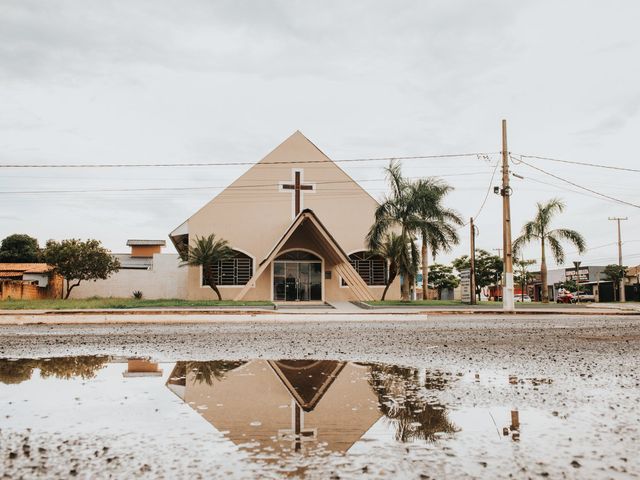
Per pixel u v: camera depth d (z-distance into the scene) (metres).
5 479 3.22
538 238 37.50
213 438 4.14
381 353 10.01
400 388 6.38
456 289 65.88
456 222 32.84
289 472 3.34
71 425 4.56
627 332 14.84
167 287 44.97
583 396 5.83
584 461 3.57
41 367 8.29
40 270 47.47
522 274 62.06
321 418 4.82
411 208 32.12
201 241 32.44
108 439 4.11
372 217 36.28
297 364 8.59
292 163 35.97
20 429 4.44
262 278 34.88
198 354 9.96
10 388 6.40
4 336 14.11
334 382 6.81
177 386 6.52
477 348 10.77
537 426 4.52
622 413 5.00
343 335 14.07
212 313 24.86
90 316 21.45
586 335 13.83
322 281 35.22
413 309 27.55
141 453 3.75
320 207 35.88
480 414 4.98
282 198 35.59
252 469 3.40
